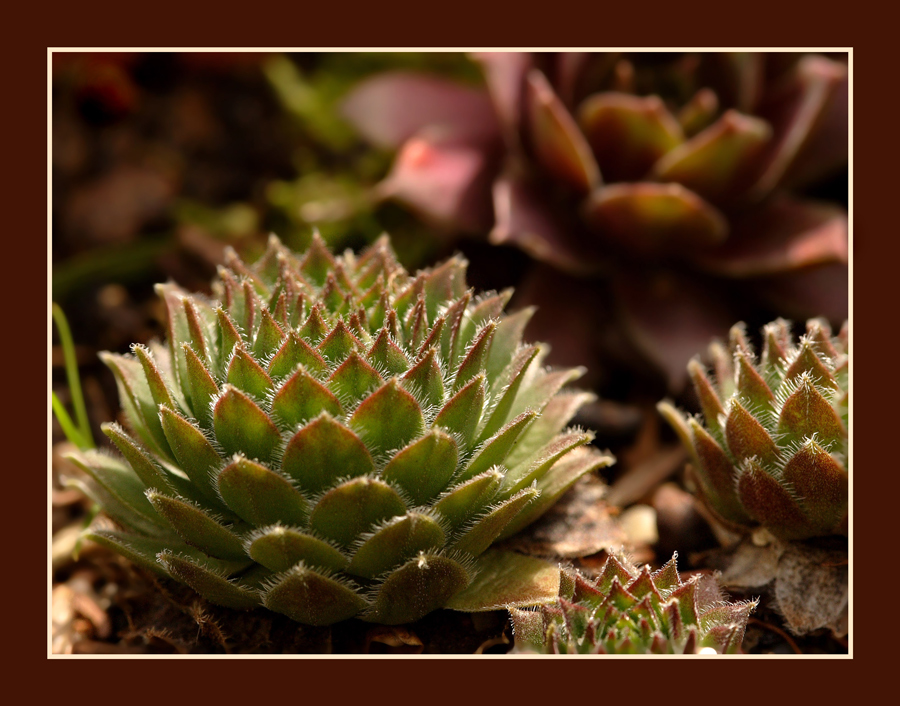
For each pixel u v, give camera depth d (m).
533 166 0.53
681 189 0.51
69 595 0.50
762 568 0.49
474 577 0.48
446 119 0.54
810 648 0.48
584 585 0.46
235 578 0.47
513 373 0.48
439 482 0.47
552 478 0.48
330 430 0.46
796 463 0.48
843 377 0.48
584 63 0.54
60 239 0.56
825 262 0.51
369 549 0.47
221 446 0.47
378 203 0.54
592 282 0.53
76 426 0.53
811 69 0.52
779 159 0.52
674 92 0.54
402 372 0.47
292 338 0.47
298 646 0.47
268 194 0.57
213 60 0.59
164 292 0.48
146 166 0.57
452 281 0.49
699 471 0.49
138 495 0.48
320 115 0.58
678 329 0.52
